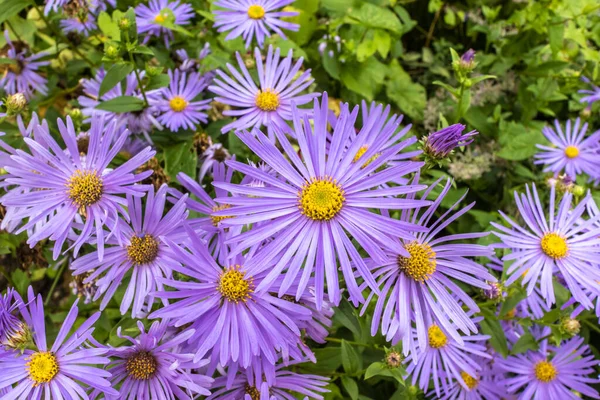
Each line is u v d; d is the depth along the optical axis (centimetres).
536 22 39
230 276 22
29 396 23
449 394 30
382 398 32
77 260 25
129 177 24
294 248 22
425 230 21
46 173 24
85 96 36
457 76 30
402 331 22
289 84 31
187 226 22
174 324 23
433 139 23
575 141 37
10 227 28
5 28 40
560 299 29
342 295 24
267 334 22
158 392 24
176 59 38
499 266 31
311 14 41
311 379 26
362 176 22
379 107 23
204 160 32
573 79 39
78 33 39
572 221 28
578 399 31
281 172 22
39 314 23
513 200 37
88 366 23
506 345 29
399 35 41
